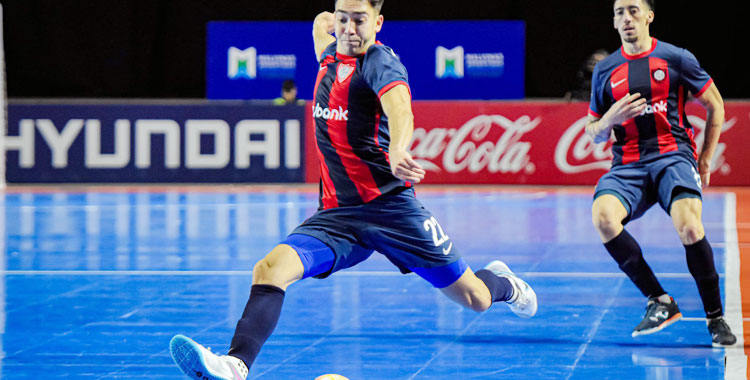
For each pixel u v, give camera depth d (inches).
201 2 1363.2
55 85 1382.9
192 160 1132.5
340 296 473.1
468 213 850.8
